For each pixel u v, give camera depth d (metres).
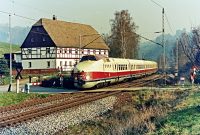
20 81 47.34
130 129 15.30
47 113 21.38
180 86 36.16
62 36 73.88
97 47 82.88
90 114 22.30
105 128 18.17
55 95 31.06
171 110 18.06
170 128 13.52
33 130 17.44
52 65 70.50
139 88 34.72
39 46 72.00
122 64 43.38
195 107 17.41
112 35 88.19
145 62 57.59
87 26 87.31
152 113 18.59
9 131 17.02
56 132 17.33
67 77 42.53
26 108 24.17
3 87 40.53
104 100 27.94
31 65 73.25
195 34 42.31
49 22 74.31
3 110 22.91
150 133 13.30
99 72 36.31
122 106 25.47
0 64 52.28
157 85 39.50
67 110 22.86
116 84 42.97
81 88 35.50
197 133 12.38
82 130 17.92
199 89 29.94
